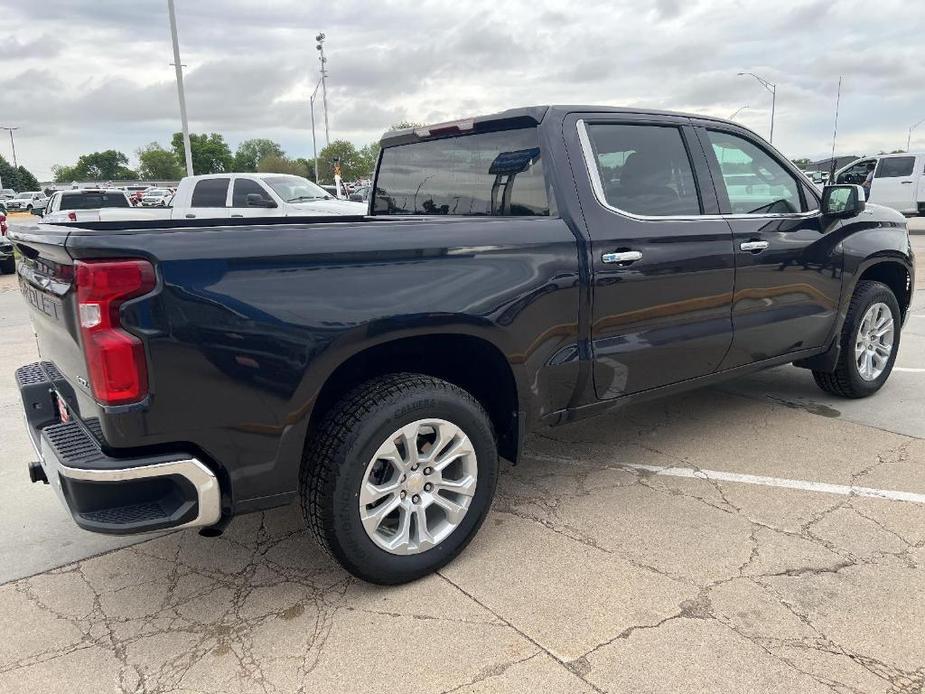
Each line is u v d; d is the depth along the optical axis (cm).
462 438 287
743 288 387
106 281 214
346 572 297
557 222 313
